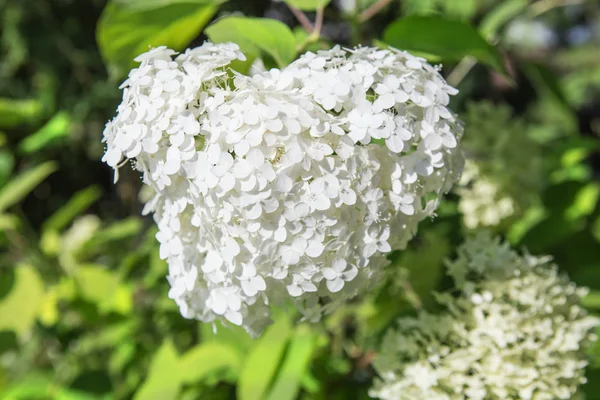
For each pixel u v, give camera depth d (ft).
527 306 1.75
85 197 3.08
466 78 3.86
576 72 9.73
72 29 6.54
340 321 2.19
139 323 2.83
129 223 3.10
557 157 2.93
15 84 6.57
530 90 6.08
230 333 2.22
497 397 1.71
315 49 1.98
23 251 2.98
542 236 2.49
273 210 1.42
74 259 2.96
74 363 3.13
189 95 1.45
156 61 1.49
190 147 1.44
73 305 2.81
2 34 6.56
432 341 1.73
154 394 2.18
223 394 2.31
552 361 1.70
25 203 6.93
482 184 2.37
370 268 1.52
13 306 2.54
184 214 1.54
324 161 1.43
